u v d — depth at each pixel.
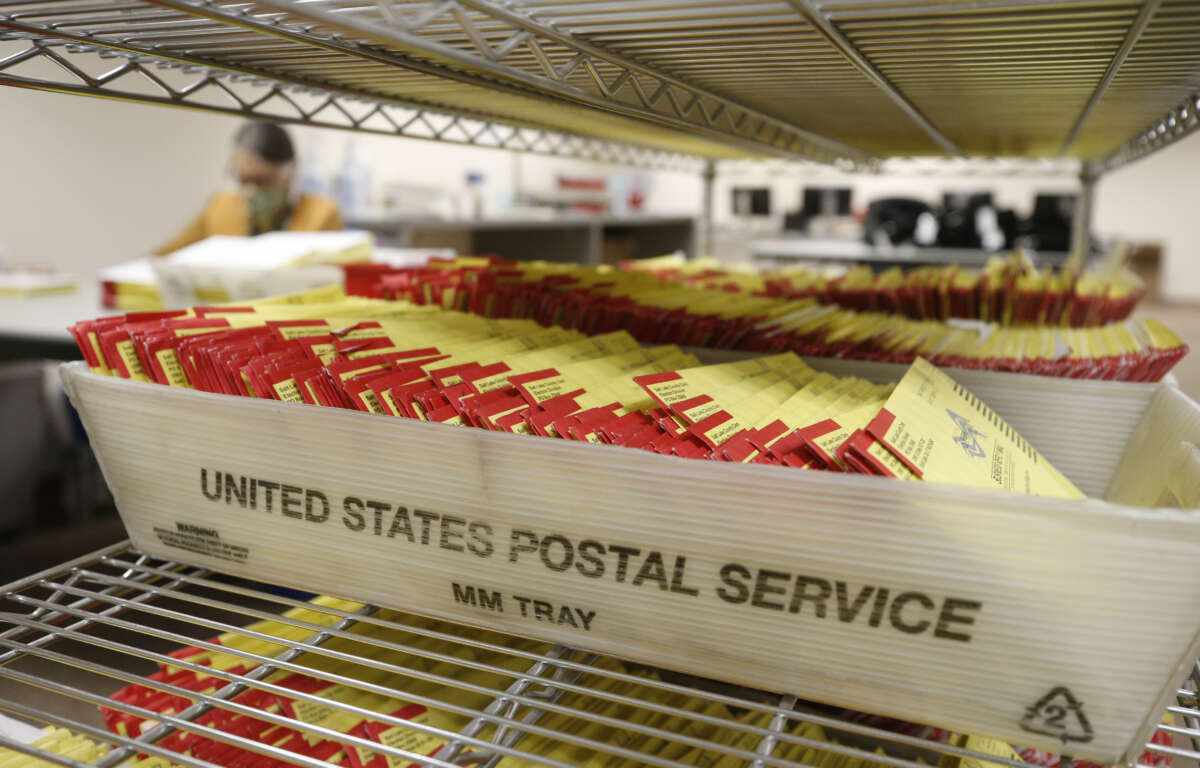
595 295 1.09
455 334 0.82
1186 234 11.37
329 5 0.49
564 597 0.57
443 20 0.54
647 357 0.84
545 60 0.59
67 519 3.14
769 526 0.50
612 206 4.97
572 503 0.54
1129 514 0.43
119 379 0.67
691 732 0.71
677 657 0.55
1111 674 0.46
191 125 3.97
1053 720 0.48
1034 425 0.87
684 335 1.01
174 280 1.64
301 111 0.88
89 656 1.56
